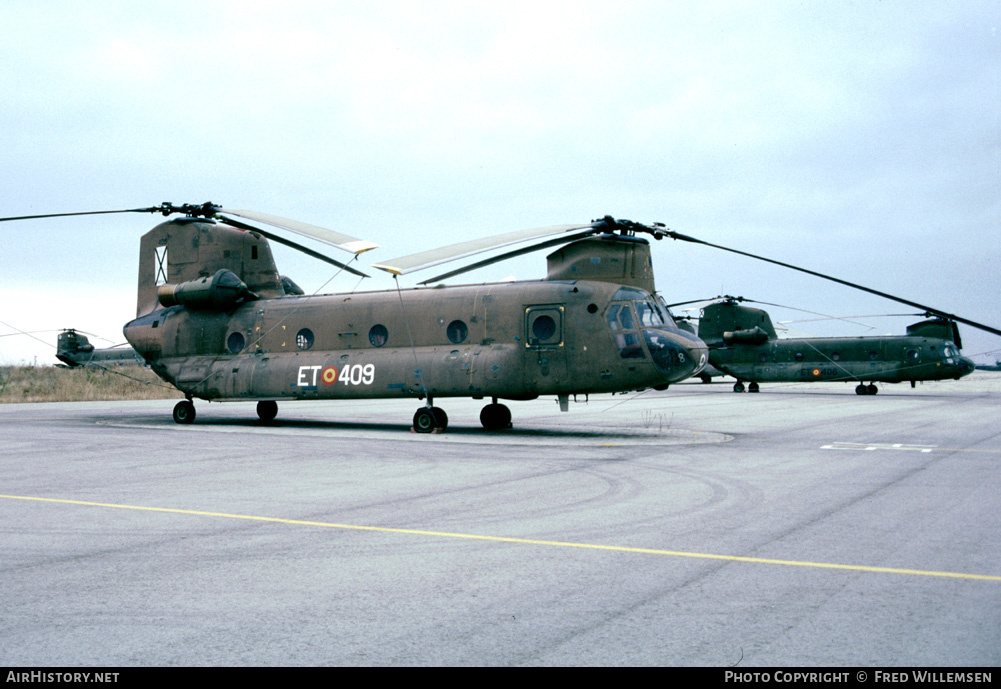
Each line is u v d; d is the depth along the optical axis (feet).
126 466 37.32
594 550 20.30
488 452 43.62
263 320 65.46
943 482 31.86
